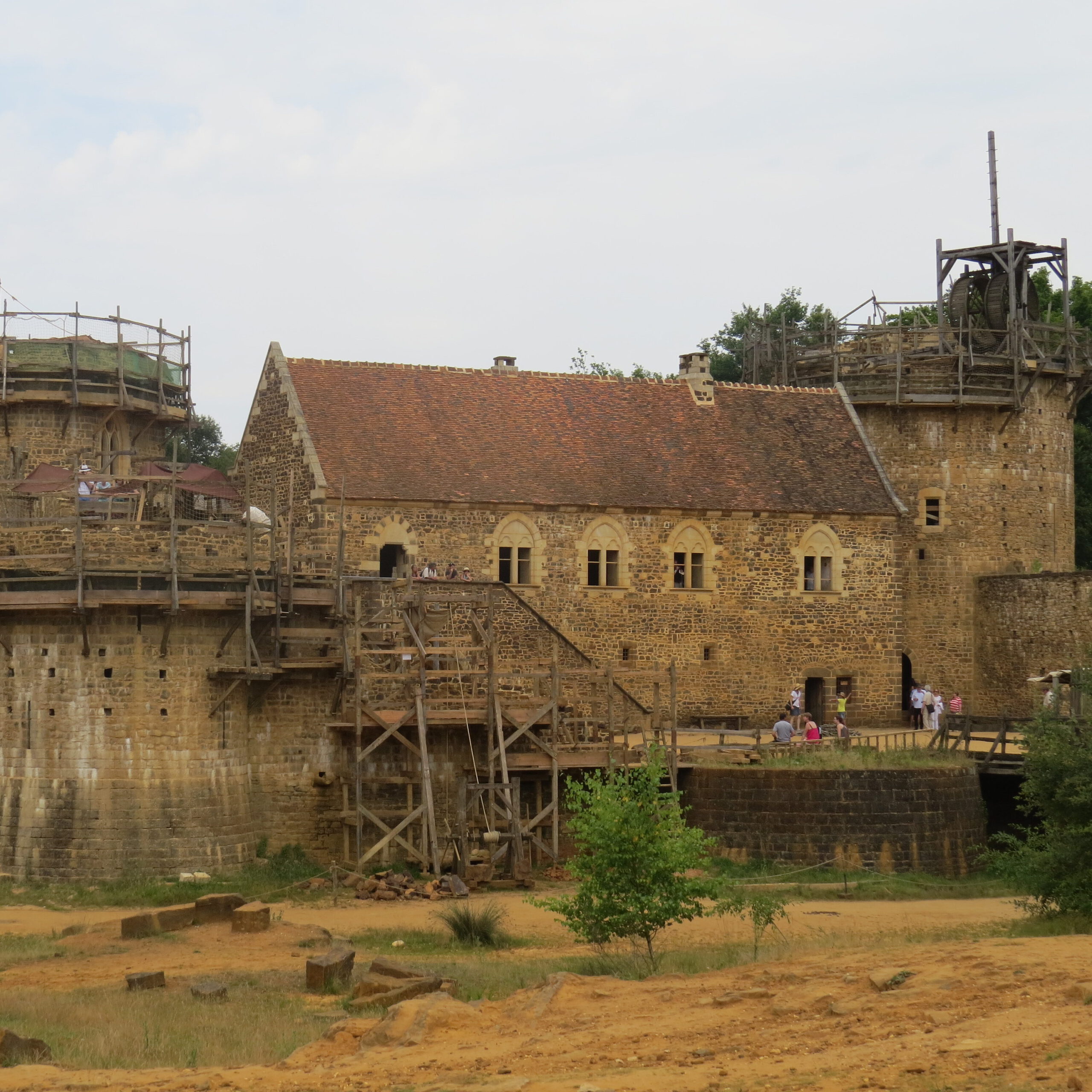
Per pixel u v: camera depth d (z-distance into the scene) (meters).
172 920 31.64
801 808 40.84
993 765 43.22
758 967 21.92
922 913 34.94
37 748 37.25
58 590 36.47
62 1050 20.20
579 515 47.84
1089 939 21.27
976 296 60.00
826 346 58.72
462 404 49.78
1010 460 56.25
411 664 40.25
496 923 31.83
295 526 45.16
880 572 52.12
